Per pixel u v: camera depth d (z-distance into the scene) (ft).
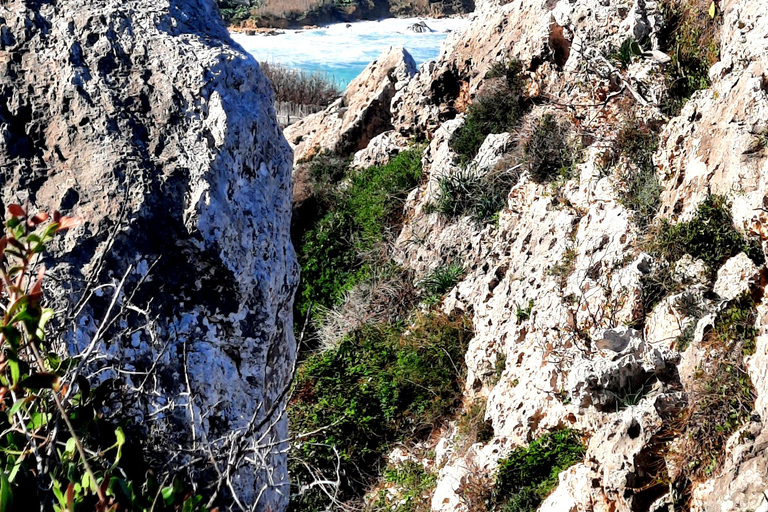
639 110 33.88
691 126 27.66
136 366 11.48
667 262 25.38
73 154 12.01
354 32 209.46
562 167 36.04
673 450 19.70
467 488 26.37
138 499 7.91
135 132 12.24
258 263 12.76
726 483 17.34
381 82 67.82
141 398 11.35
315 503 24.02
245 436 10.41
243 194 12.75
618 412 21.89
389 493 31.14
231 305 12.34
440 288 41.96
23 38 12.51
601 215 29.96
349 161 63.05
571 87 41.06
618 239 27.68
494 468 26.86
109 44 12.59
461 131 50.11
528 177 38.19
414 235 47.11
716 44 33.22
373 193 54.24
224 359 12.39
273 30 207.21
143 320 11.62
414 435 34.17
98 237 11.57
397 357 38.45
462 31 57.11
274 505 13.29
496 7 55.83
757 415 18.42
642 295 25.49
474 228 43.78
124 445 10.57
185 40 13.12
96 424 9.37
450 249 44.39
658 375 22.34
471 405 32.81
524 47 47.19
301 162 66.85
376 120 65.72
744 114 24.54
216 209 12.02
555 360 27.14
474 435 29.73
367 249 50.14
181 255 11.93
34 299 6.17
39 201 11.78
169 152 12.16
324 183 59.36
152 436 11.19
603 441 21.40
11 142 12.06
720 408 19.22
